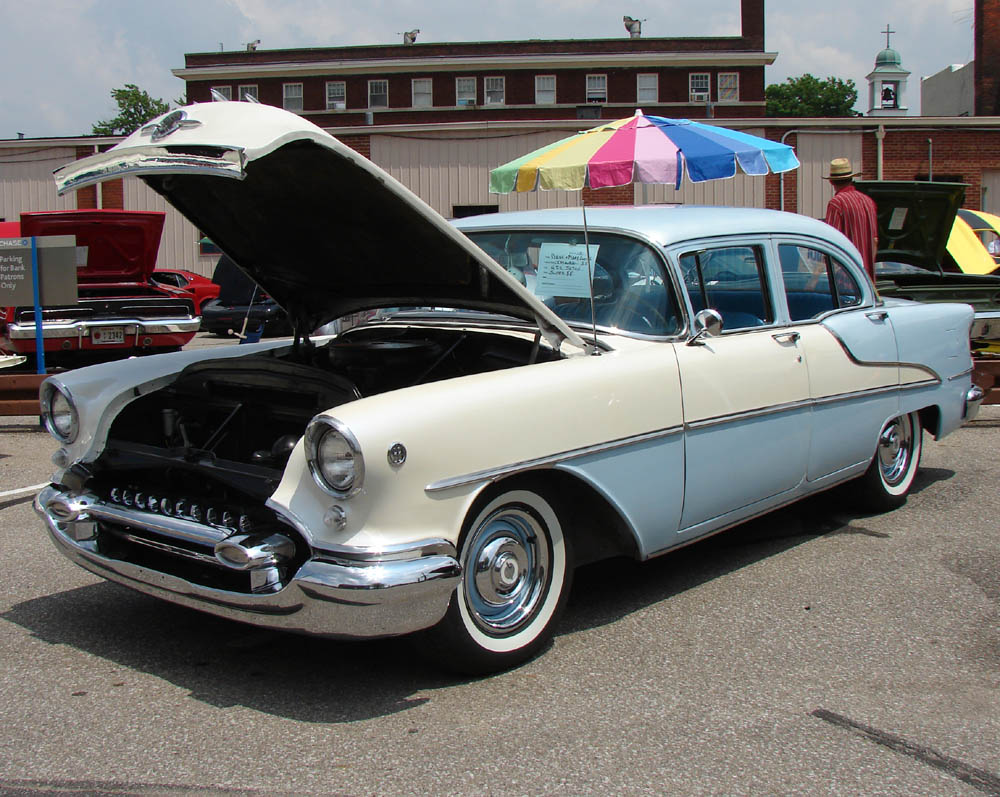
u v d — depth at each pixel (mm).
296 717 3018
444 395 3088
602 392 3498
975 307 8453
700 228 4141
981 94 35250
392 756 2771
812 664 3414
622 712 3045
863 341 4785
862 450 4871
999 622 3803
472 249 3387
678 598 4070
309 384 3449
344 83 41156
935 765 2736
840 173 7617
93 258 9992
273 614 2971
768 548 4750
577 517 3676
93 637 3689
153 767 2717
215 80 41406
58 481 3754
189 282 20906
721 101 40156
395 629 2906
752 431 4121
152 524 3289
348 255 3865
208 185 3562
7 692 3211
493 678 3299
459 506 3039
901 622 3805
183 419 3775
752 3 39938
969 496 5672
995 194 24109
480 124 23672
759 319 4352
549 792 2582
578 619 3838
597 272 4004
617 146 7645
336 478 2887
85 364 9984
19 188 25234
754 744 2846
